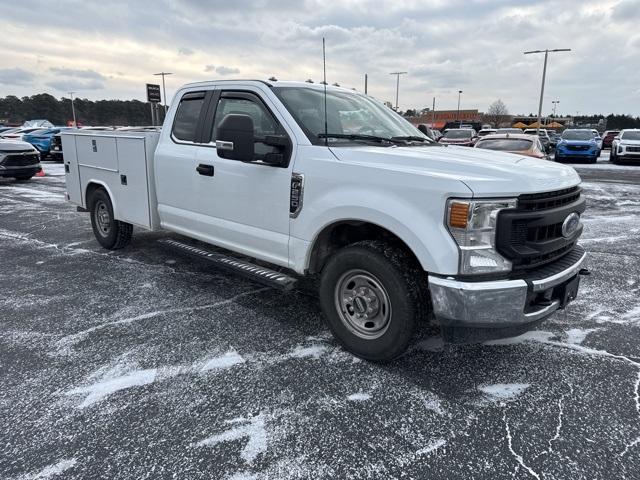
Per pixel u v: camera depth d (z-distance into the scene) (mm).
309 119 3836
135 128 6668
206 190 4492
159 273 5449
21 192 11844
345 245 3811
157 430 2688
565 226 3193
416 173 2998
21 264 5793
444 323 2936
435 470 2396
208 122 4539
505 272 2902
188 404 2936
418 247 2945
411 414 2850
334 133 3822
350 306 3500
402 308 3131
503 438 2637
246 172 4039
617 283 5199
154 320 4160
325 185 3445
